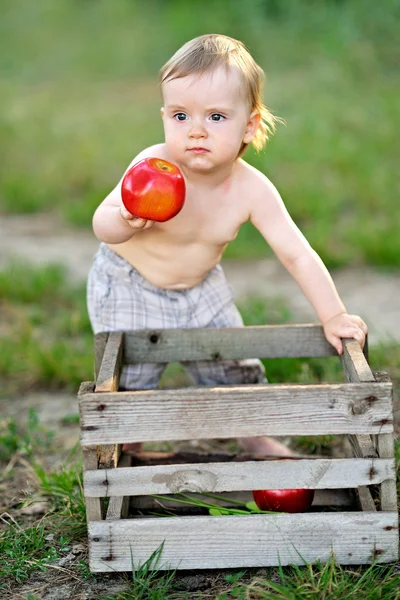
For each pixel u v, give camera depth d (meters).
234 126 3.38
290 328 3.85
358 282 7.34
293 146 10.80
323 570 3.01
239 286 7.34
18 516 3.78
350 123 11.69
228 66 3.33
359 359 3.34
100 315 4.00
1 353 5.82
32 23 20.98
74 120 13.56
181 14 18.78
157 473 3.06
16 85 16.80
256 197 3.66
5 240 9.07
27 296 7.13
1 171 11.25
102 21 20.61
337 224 8.73
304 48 15.80
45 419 4.96
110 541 3.11
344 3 16.70
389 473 3.06
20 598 3.12
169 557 3.12
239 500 3.61
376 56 14.33
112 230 3.55
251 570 3.20
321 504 3.56
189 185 3.58
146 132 12.46
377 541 3.11
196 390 3.02
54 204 10.40
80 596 3.11
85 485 3.06
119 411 3.01
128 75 17.12
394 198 9.30
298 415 3.02
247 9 17.67
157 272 3.84
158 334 3.85
